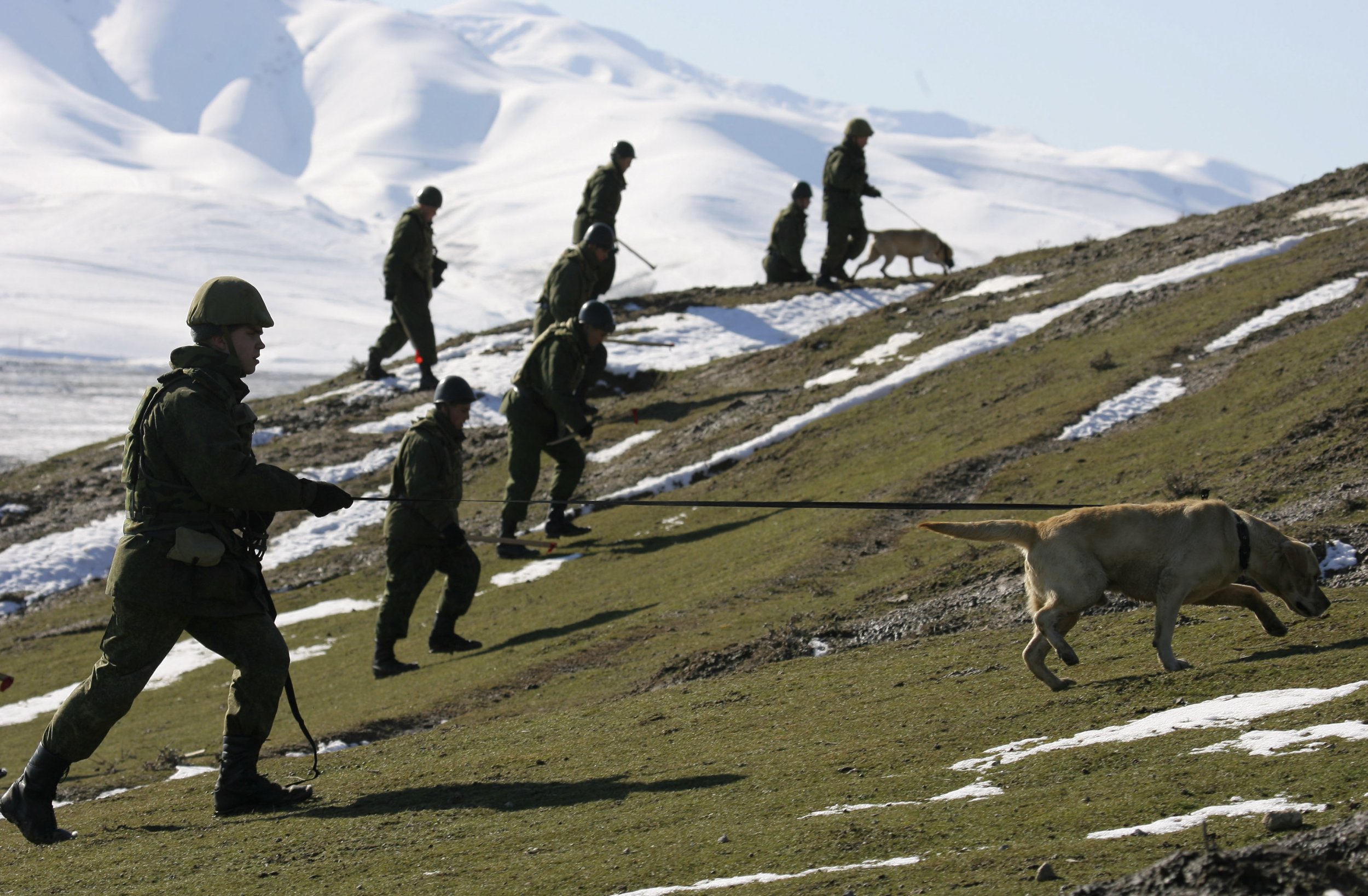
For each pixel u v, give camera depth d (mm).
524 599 21609
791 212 48125
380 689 17516
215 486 9469
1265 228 32938
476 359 44188
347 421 39906
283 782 12227
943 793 7605
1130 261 34656
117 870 8961
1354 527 13070
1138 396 22172
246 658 10125
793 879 6348
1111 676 9945
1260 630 10438
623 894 6680
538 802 9352
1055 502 18234
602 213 38406
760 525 22234
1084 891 5125
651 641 16438
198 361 9727
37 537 33562
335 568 27906
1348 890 4641
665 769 9875
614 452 31844
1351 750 6590
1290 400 18672
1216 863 4883
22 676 22781
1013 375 26688
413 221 39656
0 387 130500
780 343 40844
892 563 17156
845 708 11016
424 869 7859
